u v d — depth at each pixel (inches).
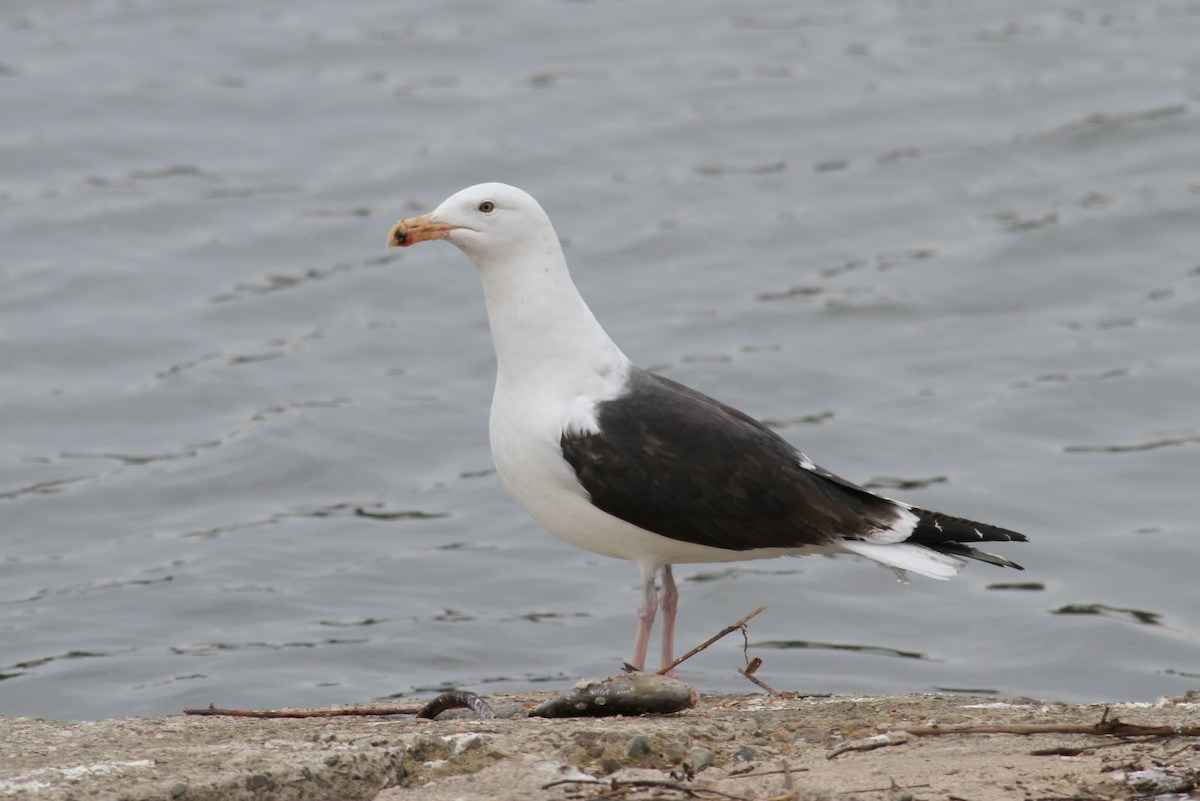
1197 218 827.4
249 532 597.3
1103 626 519.2
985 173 890.7
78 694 482.3
